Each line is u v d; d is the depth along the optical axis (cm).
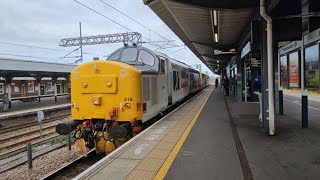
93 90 866
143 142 763
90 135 855
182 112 1387
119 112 845
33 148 1212
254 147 700
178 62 1688
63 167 823
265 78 846
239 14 1173
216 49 2094
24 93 4291
